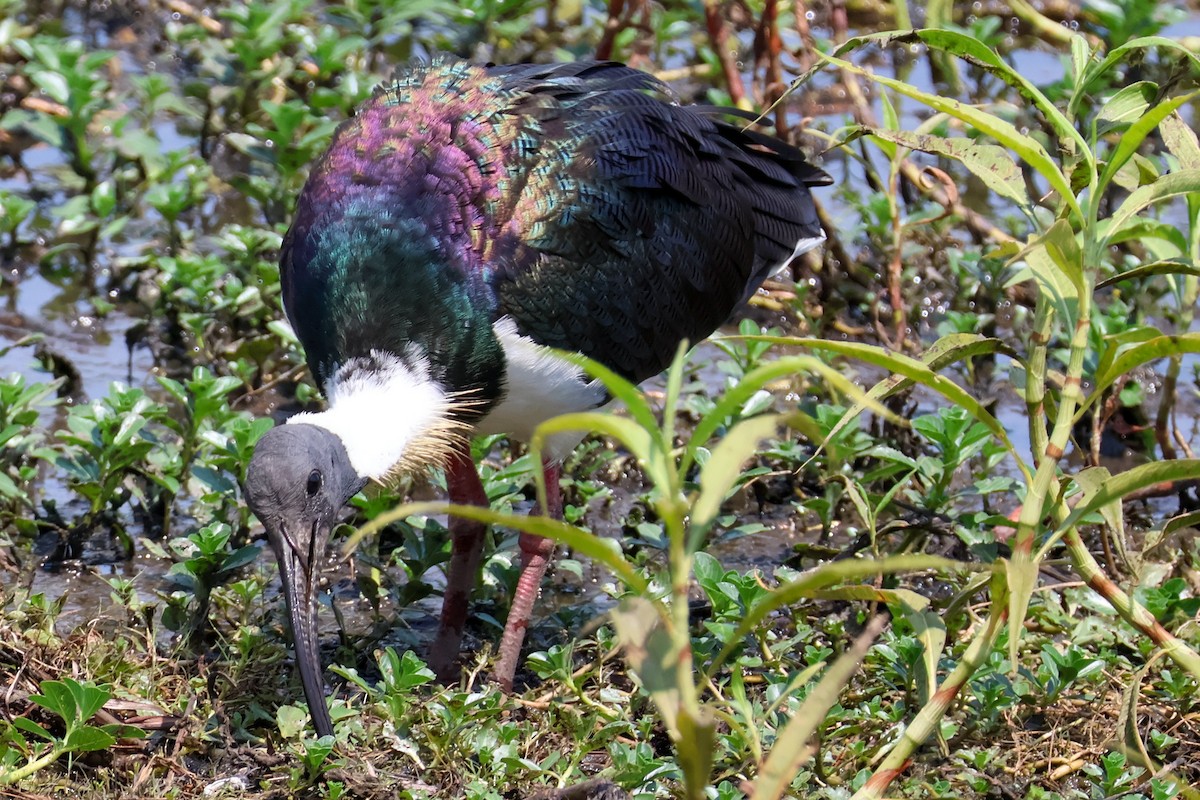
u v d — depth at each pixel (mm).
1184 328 12133
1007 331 14984
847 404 13062
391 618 10555
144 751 8867
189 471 11844
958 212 14336
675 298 11008
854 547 10836
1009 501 12789
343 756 8758
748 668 10008
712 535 12203
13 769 8367
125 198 15852
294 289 10086
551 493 10656
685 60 18859
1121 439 13602
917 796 8562
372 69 18000
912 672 9070
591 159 10406
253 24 16406
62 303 14805
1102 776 8766
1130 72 16531
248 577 10797
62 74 15547
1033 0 19453
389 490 11312
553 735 9367
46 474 12594
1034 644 10203
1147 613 8305
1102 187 7676
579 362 5738
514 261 10008
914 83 19125
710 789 8398
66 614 10695
